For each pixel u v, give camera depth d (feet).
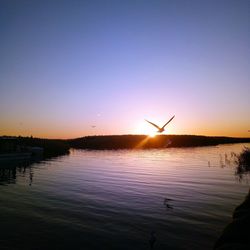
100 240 57.57
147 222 67.77
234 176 136.87
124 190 106.63
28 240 57.72
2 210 79.20
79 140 570.46
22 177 143.33
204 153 313.73
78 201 89.40
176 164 198.80
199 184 117.39
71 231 62.39
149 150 401.90
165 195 96.89
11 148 258.37
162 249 53.11
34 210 79.15
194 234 59.82
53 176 146.41
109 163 213.05
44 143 351.05
